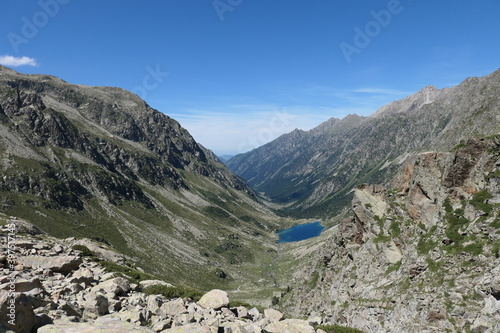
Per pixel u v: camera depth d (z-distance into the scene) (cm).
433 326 4450
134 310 2238
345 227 9306
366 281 6925
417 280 5469
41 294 2230
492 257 4606
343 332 3034
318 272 10856
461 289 4525
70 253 4531
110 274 3500
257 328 2030
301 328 2300
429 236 6028
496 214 5212
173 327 1923
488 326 3872
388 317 5509
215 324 1970
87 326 1644
